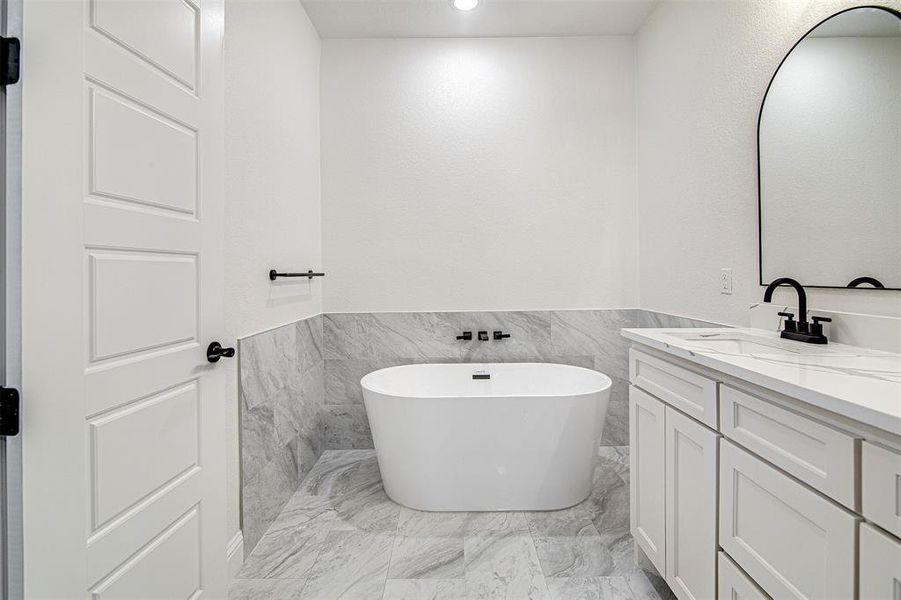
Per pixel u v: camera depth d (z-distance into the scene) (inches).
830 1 57.5
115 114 38.9
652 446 62.2
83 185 35.8
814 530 34.6
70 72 34.8
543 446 85.4
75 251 35.1
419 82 117.5
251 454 74.1
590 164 117.8
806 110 61.1
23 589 32.4
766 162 68.6
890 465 28.4
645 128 112.0
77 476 35.2
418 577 66.7
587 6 105.4
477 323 118.2
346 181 117.7
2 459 32.3
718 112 81.7
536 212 118.2
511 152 117.8
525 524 81.4
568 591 63.3
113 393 38.5
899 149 48.5
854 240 53.9
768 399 40.0
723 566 45.9
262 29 81.3
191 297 49.6
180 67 47.4
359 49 117.3
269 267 84.1
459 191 118.1
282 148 91.0
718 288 82.2
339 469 105.9
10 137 32.4
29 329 32.7
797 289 58.5
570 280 118.3
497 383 115.6
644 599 61.6
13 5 32.4
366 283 118.3
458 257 118.3
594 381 102.7
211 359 52.3
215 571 53.7
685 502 53.4
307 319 105.0
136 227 41.3
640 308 116.1
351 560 71.0
